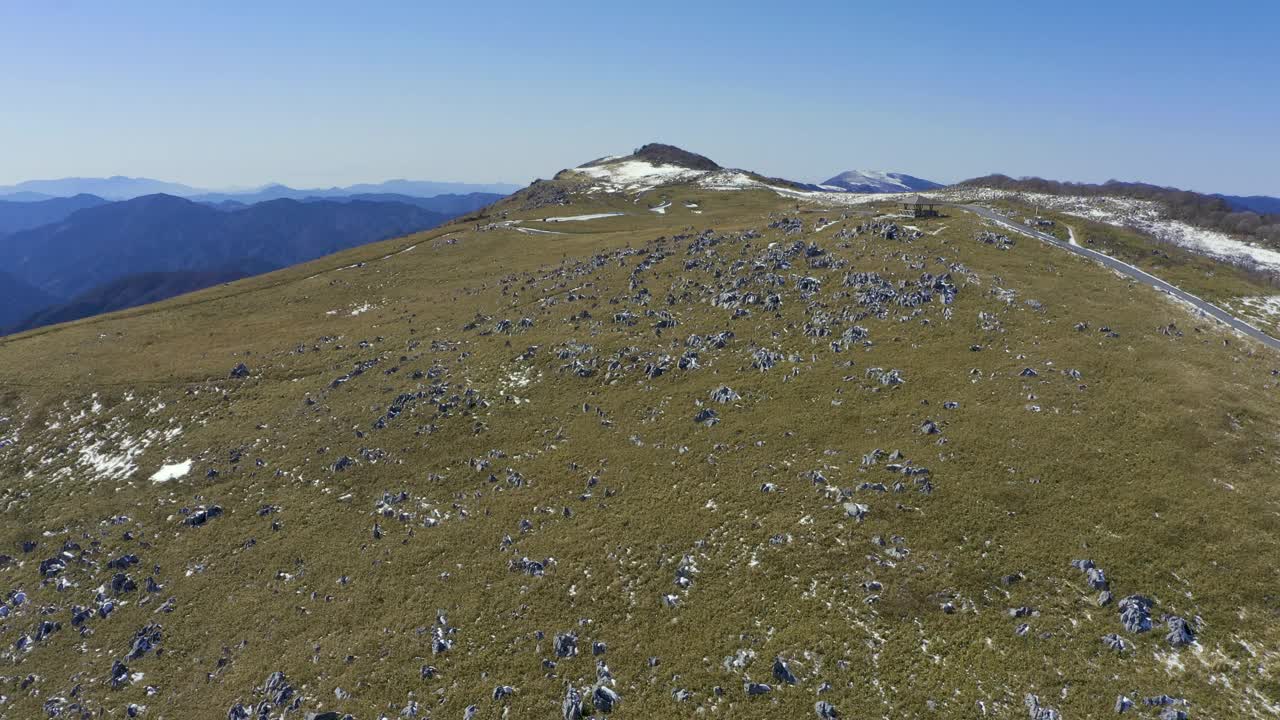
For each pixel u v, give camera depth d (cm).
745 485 4009
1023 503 3509
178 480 5112
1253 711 2398
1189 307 5819
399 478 4747
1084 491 3550
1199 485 3512
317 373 6581
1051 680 2597
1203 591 2905
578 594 3409
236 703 3112
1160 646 2695
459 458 4859
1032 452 3878
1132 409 4194
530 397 5519
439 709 2858
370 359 6688
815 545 3441
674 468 4303
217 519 4616
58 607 3981
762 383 5094
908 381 4806
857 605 3066
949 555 3253
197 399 6309
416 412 5509
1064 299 5878
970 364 4925
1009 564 3162
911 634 2886
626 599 3328
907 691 2617
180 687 3297
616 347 5988
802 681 2723
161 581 4091
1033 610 2912
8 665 3609
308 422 5644
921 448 4050
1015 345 5119
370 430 5381
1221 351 4947
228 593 3900
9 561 4450
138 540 4506
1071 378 4606
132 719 3148
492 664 3067
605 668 2930
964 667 2702
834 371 5094
